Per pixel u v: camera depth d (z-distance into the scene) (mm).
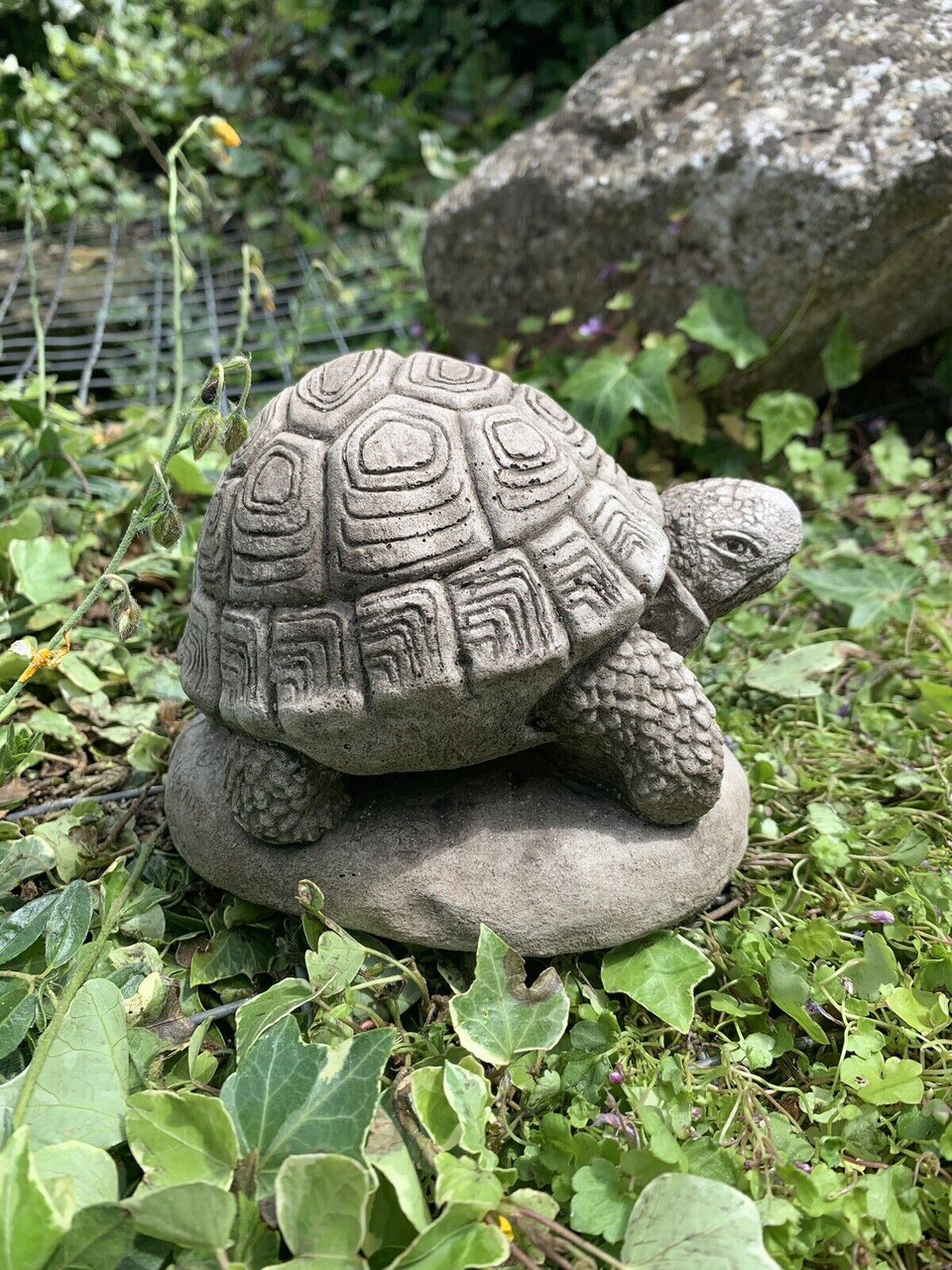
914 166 551
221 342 826
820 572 549
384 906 341
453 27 1024
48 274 905
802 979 343
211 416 312
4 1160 248
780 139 570
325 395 334
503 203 674
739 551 371
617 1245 272
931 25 590
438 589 303
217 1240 245
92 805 423
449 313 741
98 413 757
